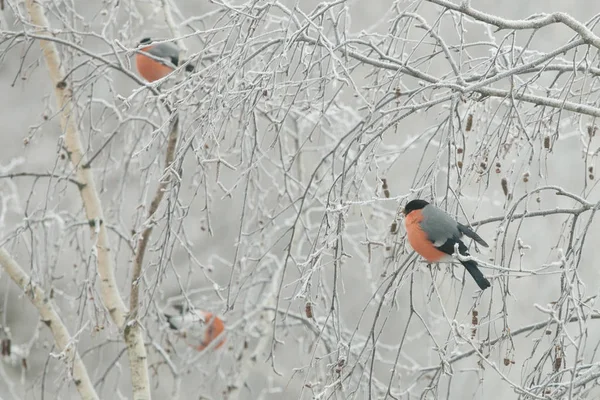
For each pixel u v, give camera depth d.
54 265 11.90
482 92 8.76
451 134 7.88
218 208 19.44
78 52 12.73
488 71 8.87
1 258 12.16
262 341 13.62
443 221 8.45
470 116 9.12
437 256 8.50
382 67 9.09
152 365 12.32
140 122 14.29
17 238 12.01
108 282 12.56
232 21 9.07
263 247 13.95
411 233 8.55
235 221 19.53
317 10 8.46
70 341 10.95
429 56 9.20
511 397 17.88
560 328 7.85
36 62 11.88
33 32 11.81
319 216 17.67
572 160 19.77
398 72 8.70
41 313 12.04
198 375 18.61
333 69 7.52
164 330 12.80
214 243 19.25
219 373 13.41
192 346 13.62
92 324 11.23
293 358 18.20
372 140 8.23
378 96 12.09
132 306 12.11
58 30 11.50
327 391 8.37
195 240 19.19
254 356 13.50
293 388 17.94
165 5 13.47
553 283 18.83
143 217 11.97
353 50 9.62
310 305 8.33
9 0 12.41
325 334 13.07
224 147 15.18
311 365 8.20
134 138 13.84
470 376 17.97
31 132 11.80
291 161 8.61
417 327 18.62
